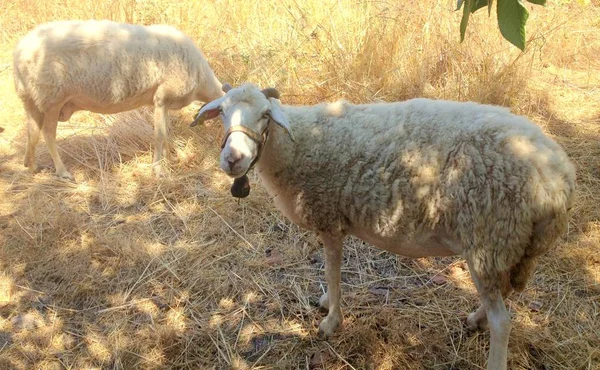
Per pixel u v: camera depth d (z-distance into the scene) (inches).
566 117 98.9
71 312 63.1
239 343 58.4
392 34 109.2
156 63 85.4
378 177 48.9
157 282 67.4
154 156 90.6
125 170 90.9
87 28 81.7
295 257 71.1
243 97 50.3
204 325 60.7
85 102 85.6
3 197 83.7
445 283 65.5
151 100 90.2
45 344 58.8
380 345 56.6
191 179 88.1
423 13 113.3
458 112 48.5
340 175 50.7
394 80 103.0
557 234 45.1
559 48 120.4
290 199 54.2
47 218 77.7
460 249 47.3
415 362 54.9
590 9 133.6
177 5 130.8
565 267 66.4
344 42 110.0
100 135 99.8
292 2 124.0
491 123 46.0
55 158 88.3
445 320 59.5
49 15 134.7
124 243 72.0
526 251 46.0
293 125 52.7
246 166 48.8
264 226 77.6
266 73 107.7
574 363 54.0
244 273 68.6
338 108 53.9
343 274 68.3
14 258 70.6
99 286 66.7
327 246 55.6
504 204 43.6
